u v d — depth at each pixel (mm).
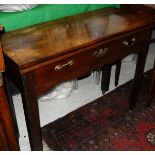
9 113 1062
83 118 1677
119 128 1603
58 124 1616
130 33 1249
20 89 1018
